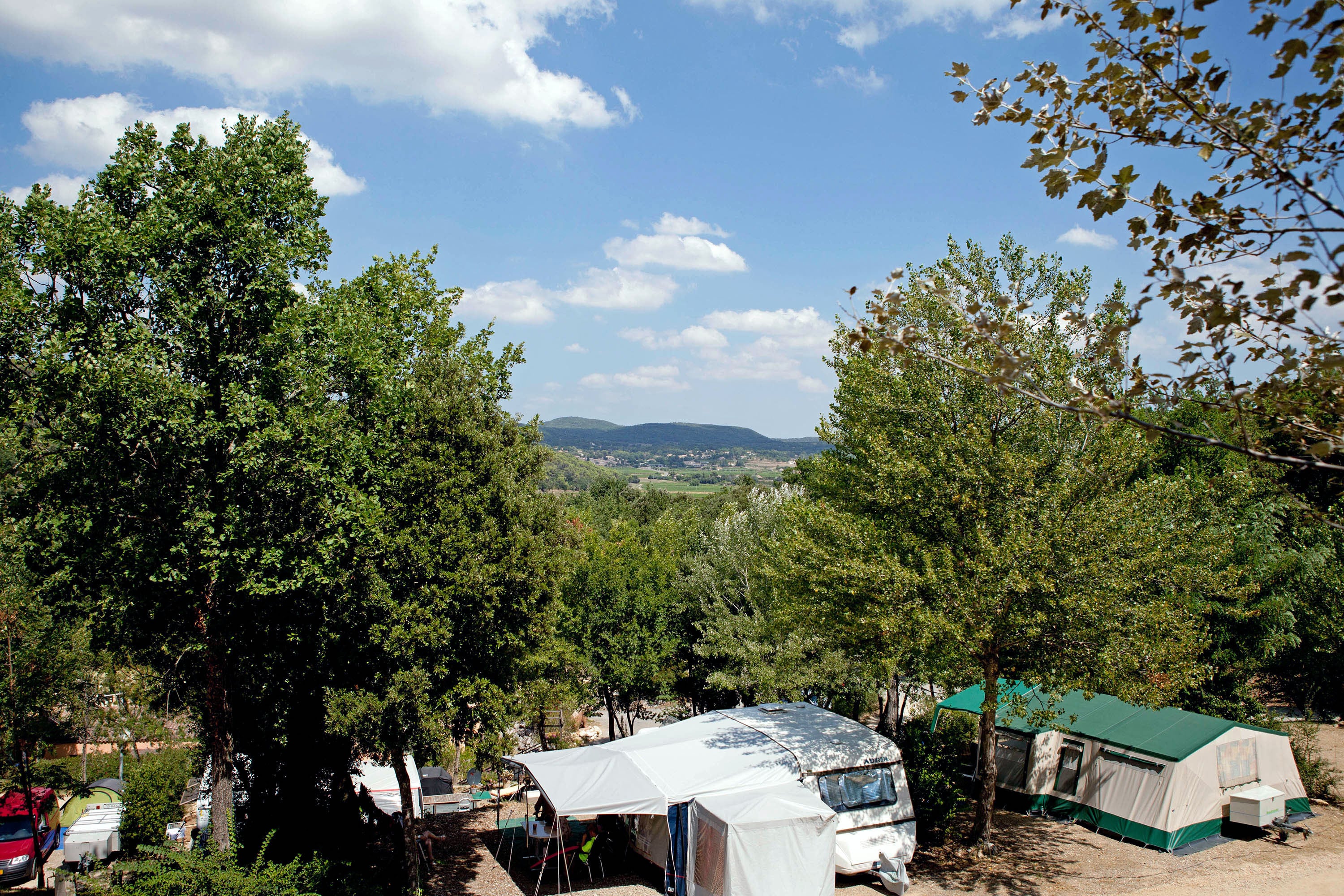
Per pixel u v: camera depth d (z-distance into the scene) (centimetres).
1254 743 1697
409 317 1631
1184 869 1454
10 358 1173
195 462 1201
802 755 1534
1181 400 455
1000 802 1925
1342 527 484
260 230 1236
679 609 2781
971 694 2116
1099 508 1361
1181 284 413
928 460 1511
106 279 1177
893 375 1562
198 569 1223
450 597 1308
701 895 1334
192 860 1065
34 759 1805
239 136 1328
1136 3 408
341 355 1323
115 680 2056
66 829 1958
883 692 2528
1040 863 1515
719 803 1366
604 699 2984
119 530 1162
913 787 1688
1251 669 2158
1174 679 1347
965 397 1505
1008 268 1555
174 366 1212
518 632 1445
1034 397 443
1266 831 1620
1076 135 454
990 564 1320
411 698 1291
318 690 1520
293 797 1603
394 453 1373
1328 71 379
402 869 1531
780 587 1816
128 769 2094
